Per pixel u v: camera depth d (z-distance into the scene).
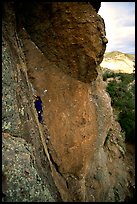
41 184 8.05
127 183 15.87
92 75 11.95
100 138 13.77
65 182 10.77
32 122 9.51
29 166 7.97
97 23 11.06
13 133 8.41
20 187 7.16
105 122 14.58
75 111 11.65
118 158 16.62
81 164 11.49
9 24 9.39
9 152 7.67
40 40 10.80
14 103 8.73
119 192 14.44
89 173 12.30
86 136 12.09
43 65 11.08
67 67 11.48
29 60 10.76
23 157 7.99
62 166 10.76
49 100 10.96
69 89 11.59
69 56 11.20
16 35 10.10
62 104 11.28
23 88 9.59
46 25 10.43
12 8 9.38
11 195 6.80
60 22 10.41
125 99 24.08
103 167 13.55
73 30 10.62
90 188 12.00
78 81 11.91
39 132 9.91
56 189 9.52
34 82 10.77
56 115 10.99
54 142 10.66
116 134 18.73
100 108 14.27
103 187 12.83
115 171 15.37
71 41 10.84
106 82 27.14
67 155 11.00
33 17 10.16
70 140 11.20
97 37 11.12
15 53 9.63
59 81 11.35
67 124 11.25
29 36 10.67
